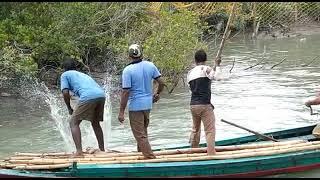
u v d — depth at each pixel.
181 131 26.30
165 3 42.97
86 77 19.89
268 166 18.17
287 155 18.23
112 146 24.11
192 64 42.81
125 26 40.38
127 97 17.81
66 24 37.91
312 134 21.28
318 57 51.91
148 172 17.45
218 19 64.25
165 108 31.89
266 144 19.58
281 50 58.41
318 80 39.03
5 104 33.94
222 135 24.89
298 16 69.56
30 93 36.59
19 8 37.81
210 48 61.12
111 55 41.44
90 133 26.52
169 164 17.56
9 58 33.94
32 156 19.33
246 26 72.69
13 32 35.75
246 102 32.34
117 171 17.41
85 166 17.45
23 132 27.36
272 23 69.81
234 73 43.84
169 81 37.25
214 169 17.70
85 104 19.25
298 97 33.09
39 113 31.61
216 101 32.97
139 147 18.67
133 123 18.14
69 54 37.22
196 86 18.44
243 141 20.92
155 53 37.00
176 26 38.41
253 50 59.50
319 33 70.62
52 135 26.62
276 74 42.62
